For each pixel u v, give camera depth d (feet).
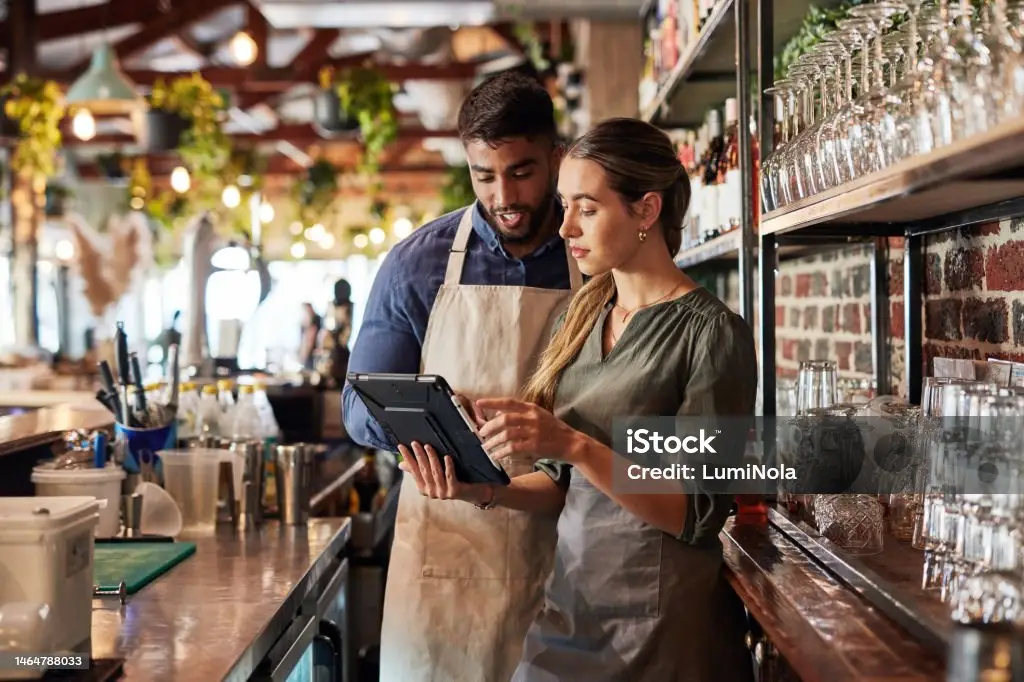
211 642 5.85
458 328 7.75
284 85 36.45
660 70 12.93
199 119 30.40
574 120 25.68
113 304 35.83
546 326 7.74
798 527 6.33
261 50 35.78
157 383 11.57
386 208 51.83
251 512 9.37
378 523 14.19
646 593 6.07
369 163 42.27
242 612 6.49
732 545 6.54
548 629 6.39
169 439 9.97
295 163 53.88
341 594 9.58
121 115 38.91
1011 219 6.63
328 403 21.21
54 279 52.90
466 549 7.72
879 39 6.06
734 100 9.94
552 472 7.11
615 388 6.23
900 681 3.96
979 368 6.72
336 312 21.93
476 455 6.26
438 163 56.85
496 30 33.78
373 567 13.85
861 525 5.73
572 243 6.33
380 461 17.25
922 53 5.43
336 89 31.42
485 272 8.01
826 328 11.23
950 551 4.83
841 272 10.65
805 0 8.36
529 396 6.73
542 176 7.53
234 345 22.71
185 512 9.32
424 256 8.07
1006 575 4.06
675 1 12.00
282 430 21.31
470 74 36.76
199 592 7.00
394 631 7.86
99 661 5.38
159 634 6.01
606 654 6.16
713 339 5.99
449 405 6.04
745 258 8.49
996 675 3.23
